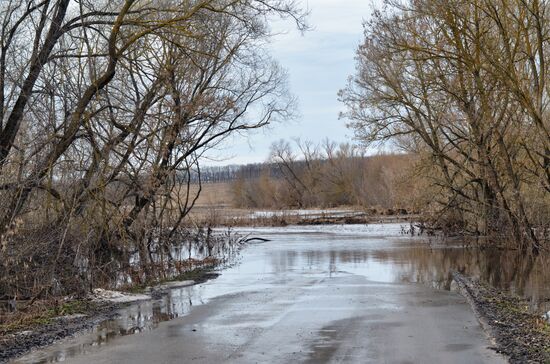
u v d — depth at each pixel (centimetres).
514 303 1438
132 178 2181
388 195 6275
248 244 3522
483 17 2558
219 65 2598
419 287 1711
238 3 1927
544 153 2569
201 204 5631
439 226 3884
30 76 1808
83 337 1095
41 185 1792
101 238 2102
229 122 2723
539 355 902
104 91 2030
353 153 8306
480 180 3114
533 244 2628
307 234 4322
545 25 2375
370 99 3306
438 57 2614
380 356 914
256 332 1111
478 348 964
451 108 3069
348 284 1791
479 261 2458
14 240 1591
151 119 2278
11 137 1789
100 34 1911
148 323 1223
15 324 1188
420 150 3434
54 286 1614
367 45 3175
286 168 8738
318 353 938
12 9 1825
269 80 3409
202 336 1085
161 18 2020
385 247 3166
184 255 2925
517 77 2298
